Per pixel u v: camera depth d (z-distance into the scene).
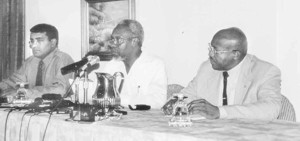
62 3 4.54
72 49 4.45
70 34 4.46
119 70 3.08
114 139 1.70
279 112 2.31
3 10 4.87
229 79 2.58
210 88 2.64
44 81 3.82
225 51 2.40
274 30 3.25
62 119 1.93
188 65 3.78
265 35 3.30
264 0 3.30
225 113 1.97
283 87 3.24
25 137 2.11
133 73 3.01
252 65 2.56
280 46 3.24
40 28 3.83
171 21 3.88
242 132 1.56
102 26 4.21
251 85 2.48
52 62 3.83
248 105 2.08
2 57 4.92
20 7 4.79
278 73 2.46
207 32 3.64
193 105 1.97
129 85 3.00
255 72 2.51
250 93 2.46
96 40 4.25
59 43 4.53
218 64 2.47
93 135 1.77
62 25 4.52
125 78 3.02
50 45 3.84
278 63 3.24
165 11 3.91
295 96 3.19
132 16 4.05
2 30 4.89
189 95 2.73
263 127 1.69
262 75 2.45
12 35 4.84
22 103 2.63
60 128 1.91
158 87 2.90
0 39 4.90
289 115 2.40
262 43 3.31
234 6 3.47
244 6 3.41
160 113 2.23
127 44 2.96
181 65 3.82
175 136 1.50
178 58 3.84
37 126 2.04
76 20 4.42
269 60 3.28
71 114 1.99
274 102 2.18
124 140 1.66
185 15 3.78
